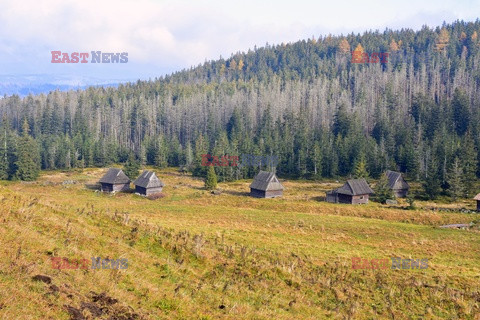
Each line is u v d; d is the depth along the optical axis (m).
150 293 21.11
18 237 22.05
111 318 16.81
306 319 23.42
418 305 28.48
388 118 167.38
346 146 134.25
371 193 87.69
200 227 47.84
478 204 73.62
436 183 90.31
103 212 35.75
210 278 26.73
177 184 111.38
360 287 31.05
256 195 92.25
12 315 14.35
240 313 21.70
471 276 34.94
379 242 48.19
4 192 31.44
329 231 53.19
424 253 43.44
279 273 30.80
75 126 193.88
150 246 29.42
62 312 15.80
